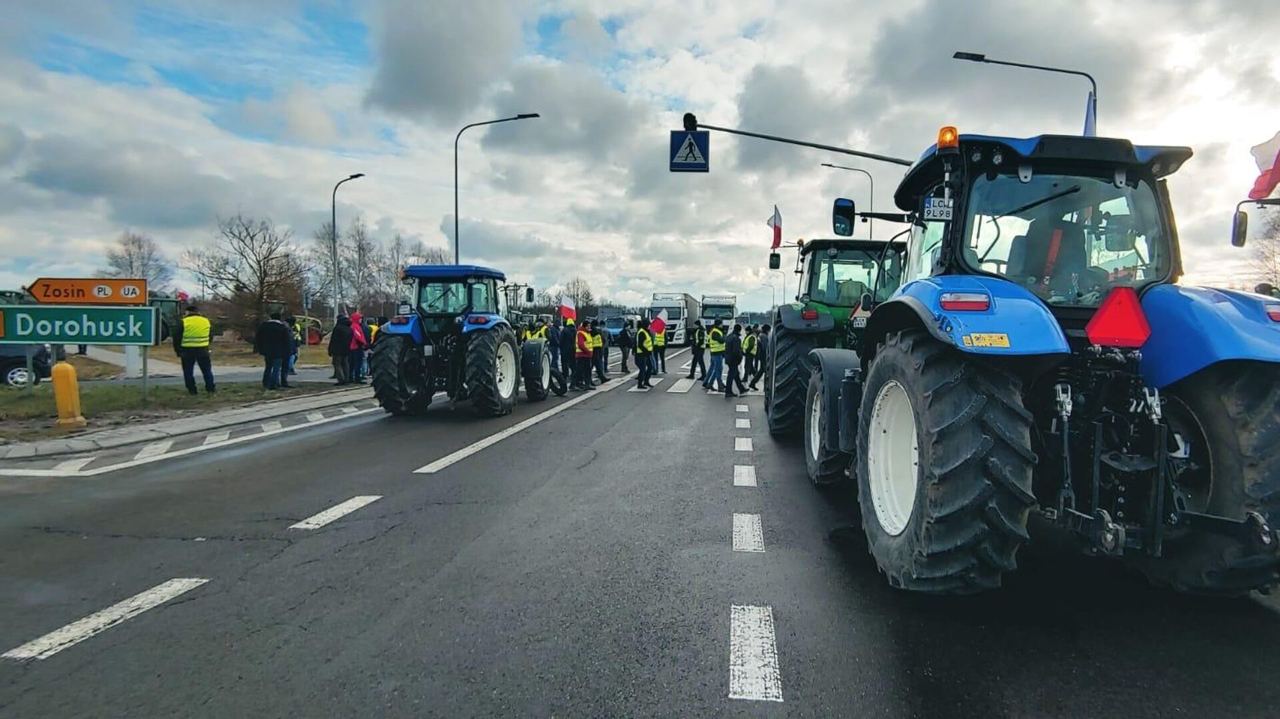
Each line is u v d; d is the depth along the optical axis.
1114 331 3.10
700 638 3.14
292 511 5.30
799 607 3.48
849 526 4.92
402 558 4.23
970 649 3.03
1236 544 3.10
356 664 2.92
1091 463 3.27
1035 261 3.79
